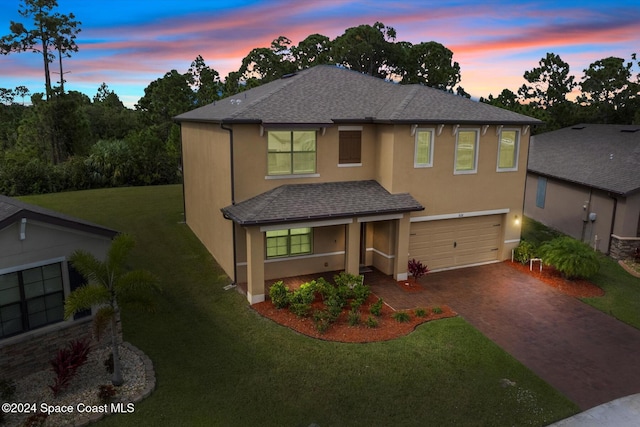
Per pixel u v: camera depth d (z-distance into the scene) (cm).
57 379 971
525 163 1920
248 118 1527
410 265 1695
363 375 1097
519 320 1438
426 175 1745
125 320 1329
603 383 1113
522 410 994
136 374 1055
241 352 1184
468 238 1906
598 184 2142
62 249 1041
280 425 917
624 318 1473
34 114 4494
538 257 1902
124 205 2886
